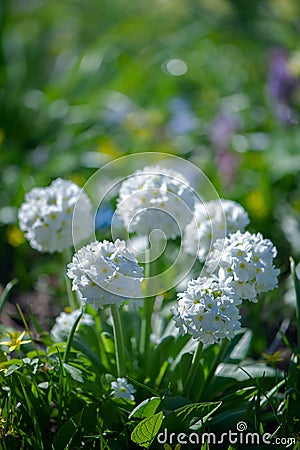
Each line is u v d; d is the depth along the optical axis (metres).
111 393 2.63
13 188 5.14
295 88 5.04
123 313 3.23
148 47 6.75
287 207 4.70
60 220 2.92
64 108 5.97
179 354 2.95
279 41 6.19
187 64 6.64
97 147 5.53
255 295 2.48
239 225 2.88
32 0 7.72
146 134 5.49
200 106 6.07
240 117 5.69
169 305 3.45
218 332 2.38
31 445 2.56
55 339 3.03
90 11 7.54
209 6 6.43
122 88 6.29
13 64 6.45
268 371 2.88
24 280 4.48
